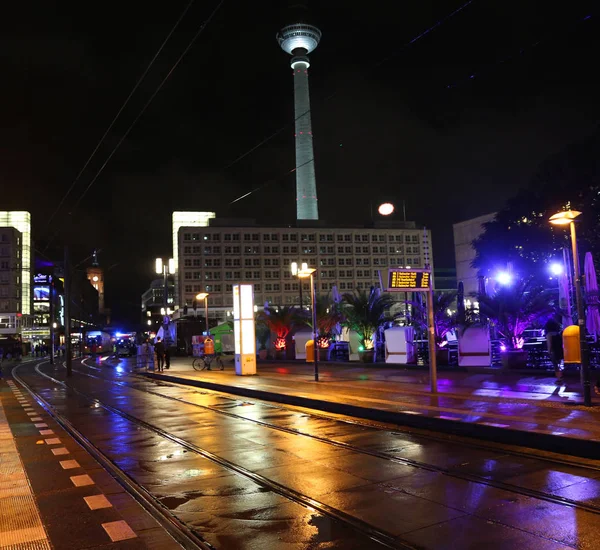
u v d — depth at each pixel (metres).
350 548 5.05
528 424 9.95
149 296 182.38
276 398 16.83
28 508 6.46
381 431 11.05
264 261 125.06
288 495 6.75
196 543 5.27
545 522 5.52
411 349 25.56
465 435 10.26
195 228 122.75
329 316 32.91
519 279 21.81
